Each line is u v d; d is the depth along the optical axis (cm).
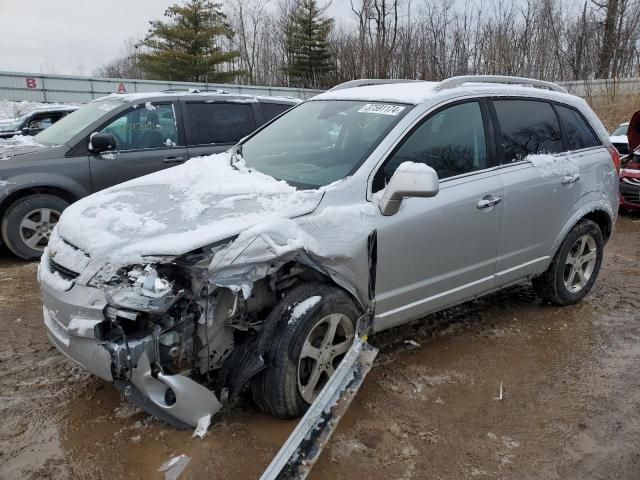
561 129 454
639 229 794
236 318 281
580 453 286
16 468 265
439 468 272
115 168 616
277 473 236
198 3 4222
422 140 355
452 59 2373
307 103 445
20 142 649
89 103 709
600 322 454
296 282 301
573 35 2327
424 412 318
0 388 335
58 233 303
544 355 393
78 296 262
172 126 655
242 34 4731
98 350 254
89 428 296
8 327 422
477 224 371
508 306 484
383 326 340
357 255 307
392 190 312
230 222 279
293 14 4172
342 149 356
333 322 303
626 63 2164
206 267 257
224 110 693
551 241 439
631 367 378
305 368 301
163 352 260
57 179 586
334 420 269
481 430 303
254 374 275
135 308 246
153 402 261
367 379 351
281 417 296
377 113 370
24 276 545
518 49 2284
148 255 256
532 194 407
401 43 2427
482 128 392
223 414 306
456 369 368
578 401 334
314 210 300
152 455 274
